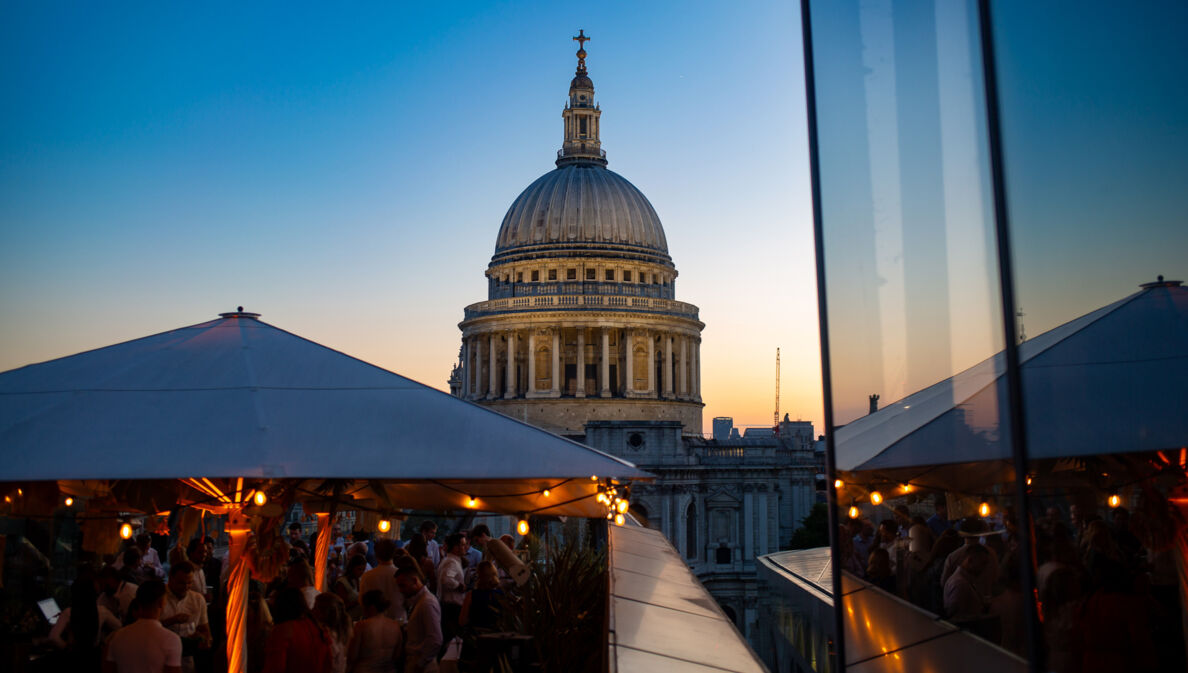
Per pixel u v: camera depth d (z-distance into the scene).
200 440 12.33
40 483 15.83
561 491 18.61
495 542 16.23
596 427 128.00
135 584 17.94
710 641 10.90
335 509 19.31
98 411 12.81
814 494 133.00
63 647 15.23
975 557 6.11
